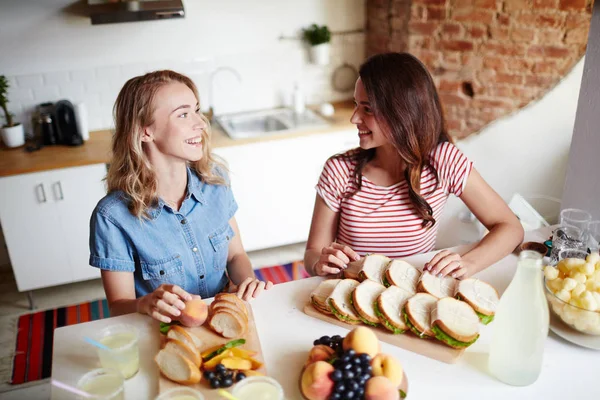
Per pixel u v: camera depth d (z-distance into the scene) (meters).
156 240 1.52
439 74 3.07
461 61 3.00
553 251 1.47
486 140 3.13
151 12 2.81
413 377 1.10
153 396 1.07
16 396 2.25
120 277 1.50
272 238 3.34
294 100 3.49
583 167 1.71
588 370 1.11
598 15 1.55
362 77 1.54
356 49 3.69
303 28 3.52
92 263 1.49
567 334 1.18
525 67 2.89
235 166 3.07
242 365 1.08
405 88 1.49
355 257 1.46
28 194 2.74
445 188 1.66
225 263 1.69
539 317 1.02
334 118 3.37
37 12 3.01
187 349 1.08
